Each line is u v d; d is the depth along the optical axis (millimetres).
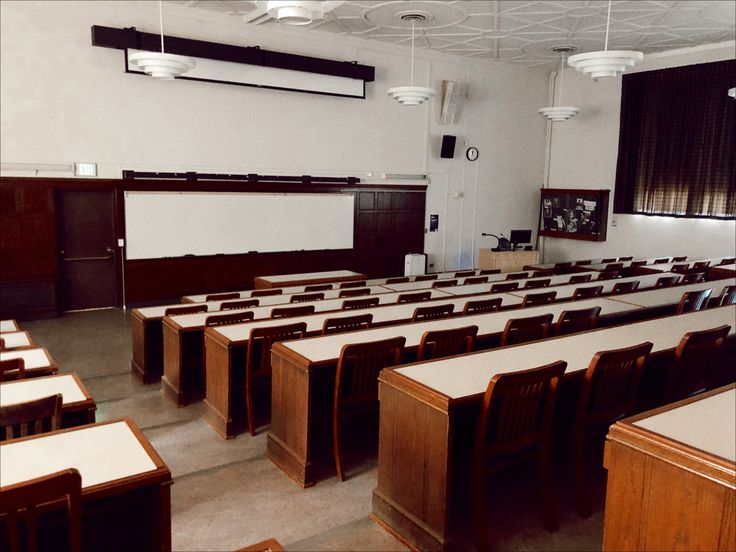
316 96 10625
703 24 9406
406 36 10602
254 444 4105
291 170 10523
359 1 8469
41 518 1897
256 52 9508
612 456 1879
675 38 10367
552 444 3811
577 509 3145
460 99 12305
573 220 13008
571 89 13172
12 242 8289
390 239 11891
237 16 9477
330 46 10570
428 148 12141
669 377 3264
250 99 9953
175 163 9414
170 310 5426
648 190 11719
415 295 5594
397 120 11664
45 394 2764
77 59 8453
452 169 12539
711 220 10898
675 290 6059
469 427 3264
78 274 8969
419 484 2787
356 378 3518
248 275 10266
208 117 9609
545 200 13656
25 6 8023
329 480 3561
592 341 3611
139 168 9109
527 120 13461
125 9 8656
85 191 8844
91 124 8680
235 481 3561
